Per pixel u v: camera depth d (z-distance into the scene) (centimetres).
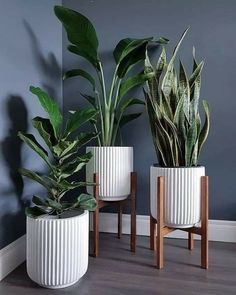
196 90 176
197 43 210
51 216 150
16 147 172
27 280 155
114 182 186
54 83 220
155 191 176
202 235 167
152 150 218
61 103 230
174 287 146
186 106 170
